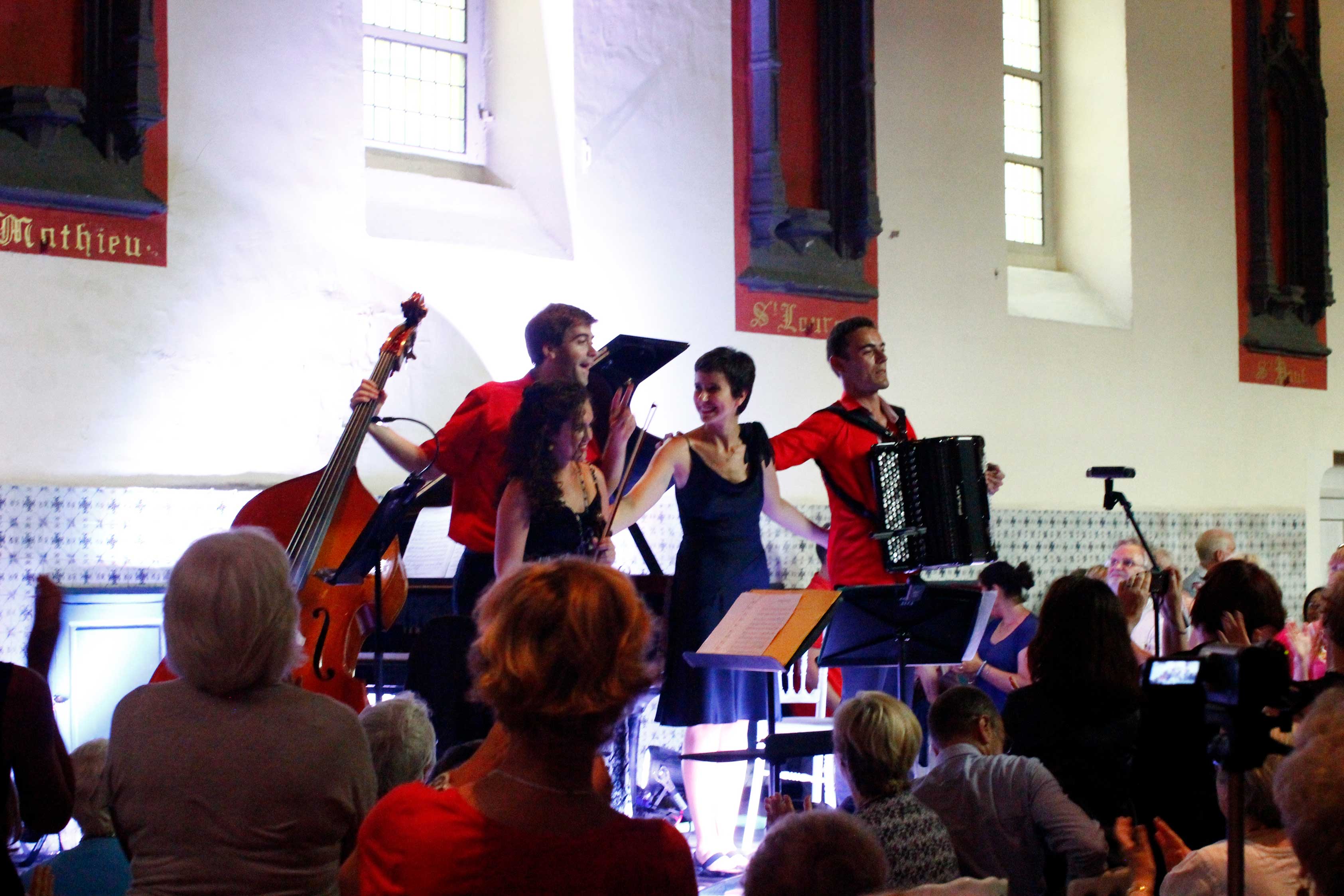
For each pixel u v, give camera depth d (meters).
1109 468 5.81
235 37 6.02
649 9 7.27
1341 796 1.60
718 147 7.50
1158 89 9.70
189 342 5.84
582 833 1.89
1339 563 6.96
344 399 6.25
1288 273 10.41
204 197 5.91
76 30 5.61
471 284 6.65
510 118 7.24
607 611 1.90
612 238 7.09
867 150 7.81
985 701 3.68
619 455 5.01
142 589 5.62
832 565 5.62
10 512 5.36
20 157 5.41
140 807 2.34
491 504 5.06
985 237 8.64
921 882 3.17
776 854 2.49
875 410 5.74
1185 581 8.28
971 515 5.12
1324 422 10.62
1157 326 9.58
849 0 7.88
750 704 5.16
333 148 6.30
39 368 5.47
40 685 2.83
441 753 4.64
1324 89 10.59
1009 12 9.79
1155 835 2.87
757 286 7.57
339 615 4.59
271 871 2.33
